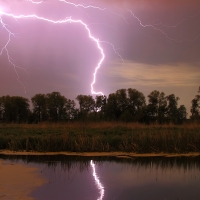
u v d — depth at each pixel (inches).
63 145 655.1
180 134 685.3
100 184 386.6
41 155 601.3
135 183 392.8
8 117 1672.0
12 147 668.1
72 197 331.3
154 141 650.8
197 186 381.1
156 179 414.0
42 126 1087.6
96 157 578.9
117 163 522.3
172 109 1646.2
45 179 406.9
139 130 939.3
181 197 338.0
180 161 541.6
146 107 1619.1
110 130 943.0
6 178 408.5
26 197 327.9
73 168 479.8
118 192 352.5
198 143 657.0
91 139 689.0
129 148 645.9
